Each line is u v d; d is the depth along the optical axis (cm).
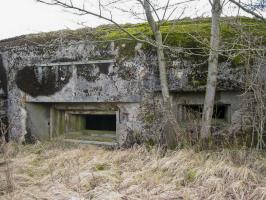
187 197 411
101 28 686
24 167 548
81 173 492
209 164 470
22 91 688
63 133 696
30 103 689
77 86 632
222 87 540
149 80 574
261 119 481
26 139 689
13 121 701
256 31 551
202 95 568
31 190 461
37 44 660
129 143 598
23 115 689
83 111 673
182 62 555
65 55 643
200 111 582
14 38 735
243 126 532
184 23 640
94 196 432
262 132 500
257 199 393
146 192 433
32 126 689
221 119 579
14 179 496
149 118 578
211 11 516
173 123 534
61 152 606
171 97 578
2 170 535
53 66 654
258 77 488
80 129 717
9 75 707
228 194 412
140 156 543
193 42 553
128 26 680
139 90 582
